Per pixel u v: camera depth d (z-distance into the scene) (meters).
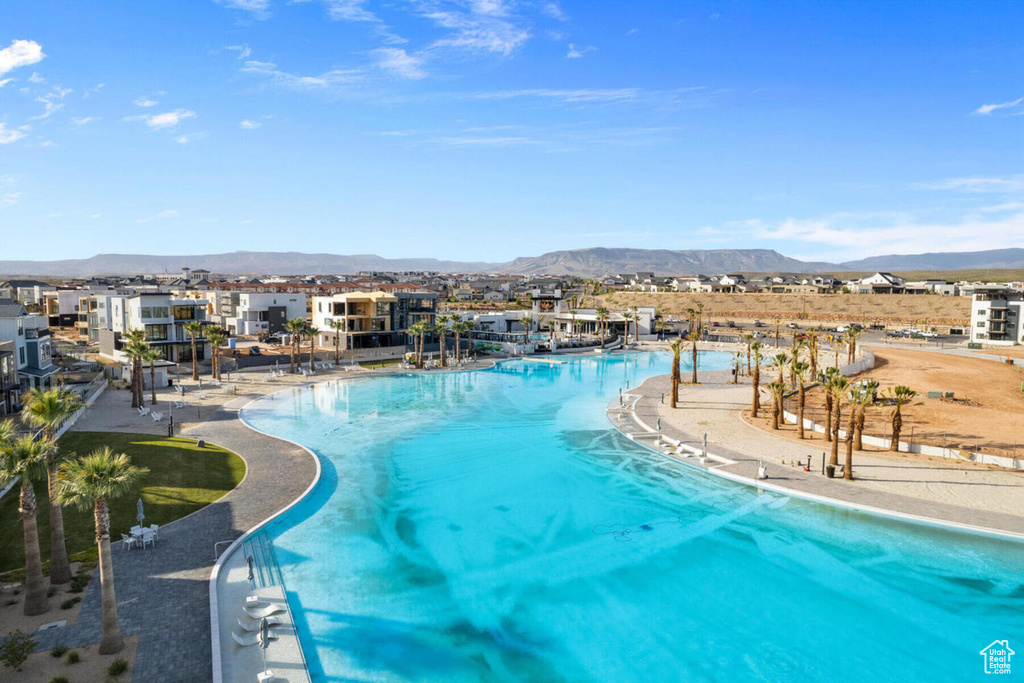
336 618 26.06
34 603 23.44
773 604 27.67
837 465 44.41
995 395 69.38
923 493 38.81
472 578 29.77
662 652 24.34
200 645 22.11
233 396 70.56
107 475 20.95
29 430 43.16
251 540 32.09
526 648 24.44
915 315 181.88
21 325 59.72
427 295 119.44
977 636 25.28
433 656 23.70
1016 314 122.50
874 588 28.83
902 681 22.70
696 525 35.75
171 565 28.23
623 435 56.12
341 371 91.06
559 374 94.75
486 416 64.19
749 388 79.75
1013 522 34.09
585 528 35.62
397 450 51.03
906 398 47.88
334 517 36.66
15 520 32.00
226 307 138.12
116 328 92.19
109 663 20.70
